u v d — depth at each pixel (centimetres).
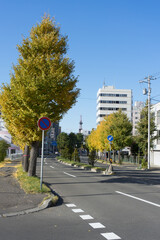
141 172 2602
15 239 462
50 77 1259
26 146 1825
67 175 1827
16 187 1053
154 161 4344
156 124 4275
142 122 3772
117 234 500
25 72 1310
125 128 4656
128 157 5319
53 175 1805
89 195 973
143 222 592
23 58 1384
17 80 1277
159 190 1141
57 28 1475
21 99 1254
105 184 1325
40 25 1437
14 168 2162
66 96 1352
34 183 1119
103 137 4975
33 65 1315
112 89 11306
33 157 1462
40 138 1332
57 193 1016
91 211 704
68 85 1352
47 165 3284
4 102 1311
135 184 1358
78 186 1230
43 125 986
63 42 1435
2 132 6234
